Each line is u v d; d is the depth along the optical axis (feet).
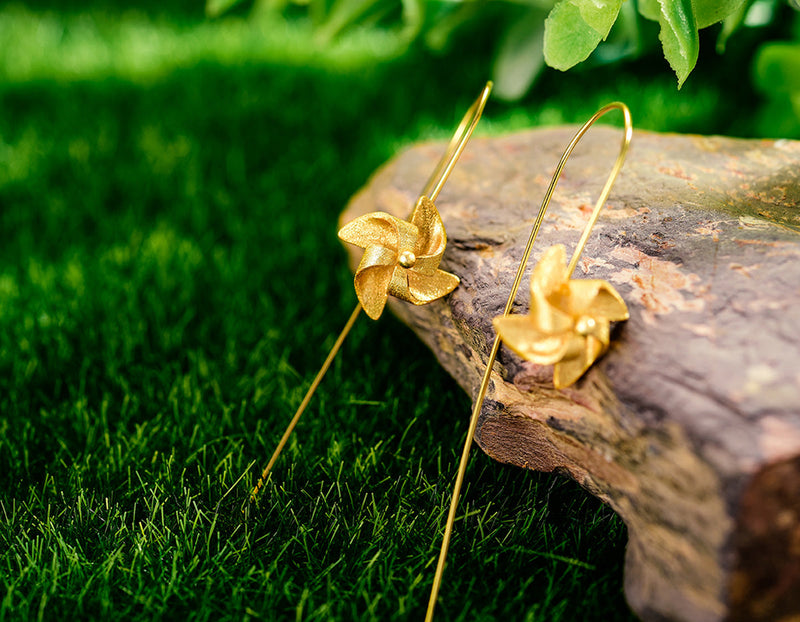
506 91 0.81
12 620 0.54
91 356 0.67
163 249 0.74
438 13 0.82
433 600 0.53
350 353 0.67
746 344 0.50
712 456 0.48
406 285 0.55
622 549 0.56
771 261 0.52
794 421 0.48
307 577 0.55
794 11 0.75
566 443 0.54
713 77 0.96
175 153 0.89
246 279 0.73
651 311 0.52
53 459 0.62
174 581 0.55
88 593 0.55
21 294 0.71
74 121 0.97
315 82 1.05
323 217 0.78
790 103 0.74
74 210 0.80
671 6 0.55
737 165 0.60
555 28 0.55
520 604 0.54
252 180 0.85
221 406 0.63
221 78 1.07
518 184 0.63
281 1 0.91
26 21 1.35
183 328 0.69
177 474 0.60
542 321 0.50
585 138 0.65
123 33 1.28
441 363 0.61
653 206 0.57
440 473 0.59
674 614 0.50
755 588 0.49
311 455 0.60
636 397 0.50
